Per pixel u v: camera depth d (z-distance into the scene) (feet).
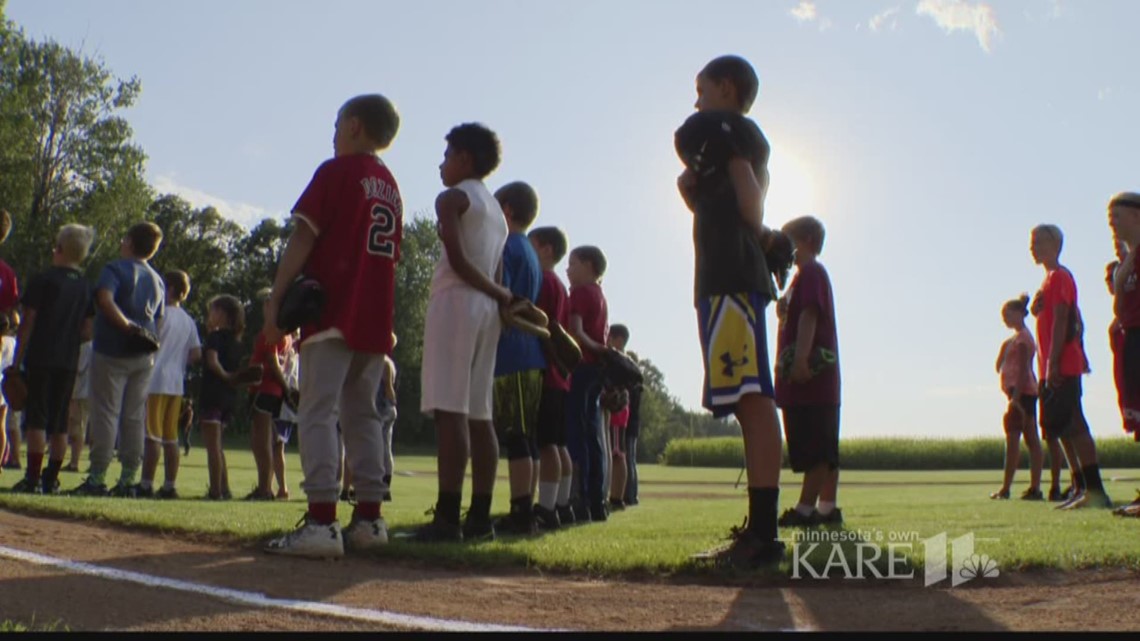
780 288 14.30
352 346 15.07
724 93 14.21
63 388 25.31
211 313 30.35
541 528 20.62
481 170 17.08
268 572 12.94
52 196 158.61
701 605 11.27
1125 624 10.29
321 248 15.14
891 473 98.94
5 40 144.56
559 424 21.07
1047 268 27.22
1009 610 11.05
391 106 16.06
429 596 11.62
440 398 16.31
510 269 19.51
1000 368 35.81
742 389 13.23
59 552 13.75
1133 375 22.03
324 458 14.84
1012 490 44.55
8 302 26.91
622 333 32.58
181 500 25.30
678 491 50.80
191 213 239.30
